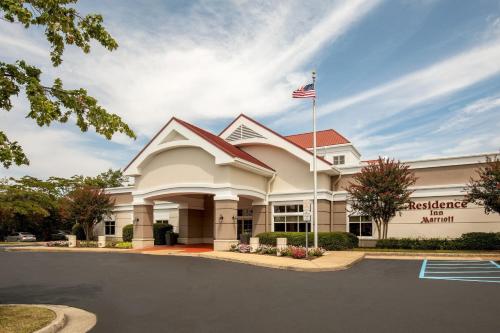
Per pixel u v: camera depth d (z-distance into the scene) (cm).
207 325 802
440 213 2414
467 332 736
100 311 945
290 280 1362
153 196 2688
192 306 977
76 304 1027
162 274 1527
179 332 757
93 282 1366
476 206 2323
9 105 874
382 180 2311
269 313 894
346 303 986
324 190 2616
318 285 1255
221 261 1948
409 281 1316
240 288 1216
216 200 2423
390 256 2159
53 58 925
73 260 2084
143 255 2317
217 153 2412
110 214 3753
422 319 827
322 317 853
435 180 2458
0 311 894
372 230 2598
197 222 3184
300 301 1016
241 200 3062
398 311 897
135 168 2764
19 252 2719
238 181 2512
